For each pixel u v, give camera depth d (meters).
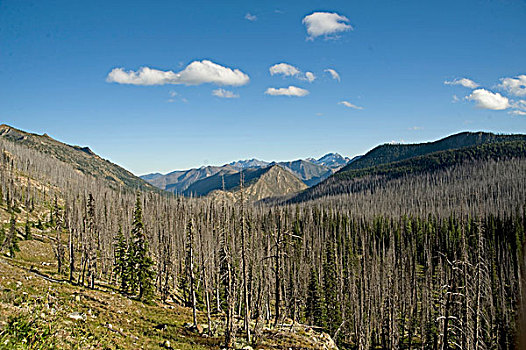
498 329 63.28
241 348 33.56
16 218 110.12
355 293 69.12
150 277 59.09
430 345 63.31
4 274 34.19
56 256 87.31
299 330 44.31
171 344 30.69
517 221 105.50
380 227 130.75
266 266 55.66
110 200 122.00
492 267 83.12
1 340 16.61
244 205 38.38
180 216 92.75
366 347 58.59
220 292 62.88
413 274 76.62
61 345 19.20
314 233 102.00
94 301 41.16
